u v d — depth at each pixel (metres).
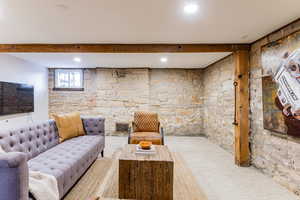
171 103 5.45
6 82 3.61
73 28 2.38
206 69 5.19
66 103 5.45
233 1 1.71
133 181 1.88
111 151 3.78
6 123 3.66
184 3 1.75
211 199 2.03
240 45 2.99
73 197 2.02
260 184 2.37
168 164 1.88
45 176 1.58
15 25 2.28
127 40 2.86
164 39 2.80
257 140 2.84
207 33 2.54
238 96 3.02
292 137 2.15
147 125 3.85
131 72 5.26
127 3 1.75
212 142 4.61
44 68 5.16
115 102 5.26
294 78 2.07
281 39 2.28
